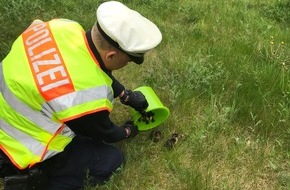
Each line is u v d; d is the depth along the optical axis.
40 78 2.65
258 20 5.77
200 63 4.41
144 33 2.66
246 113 3.82
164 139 3.63
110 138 3.02
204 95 4.05
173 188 3.24
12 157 2.76
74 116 2.59
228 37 5.24
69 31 2.76
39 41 2.77
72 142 3.16
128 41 2.61
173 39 5.13
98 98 2.64
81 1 6.00
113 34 2.59
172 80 4.21
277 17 5.98
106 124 2.85
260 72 4.25
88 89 2.63
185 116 3.88
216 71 4.33
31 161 2.74
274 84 4.13
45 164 2.94
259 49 4.85
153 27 2.74
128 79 4.42
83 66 2.66
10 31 5.14
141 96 3.37
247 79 4.23
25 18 5.42
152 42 2.68
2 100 2.77
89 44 2.71
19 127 2.75
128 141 3.55
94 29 2.69
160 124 3.65
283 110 3.75
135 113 3.50
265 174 3.39
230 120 3.77
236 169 3.41
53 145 2.78
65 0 5.97
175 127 3.76
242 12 5.97
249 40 5.08
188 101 3.95
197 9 6.01
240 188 3.27
